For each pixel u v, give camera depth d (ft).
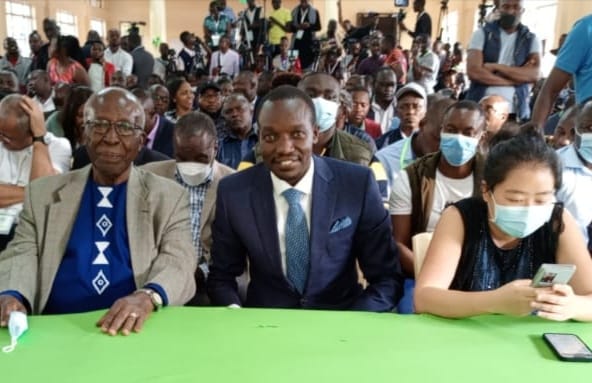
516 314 3.84
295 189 5.30
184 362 3.31
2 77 16.02
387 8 45.34
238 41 29.19
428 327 3.88
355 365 3.29
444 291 4.16
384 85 14.67
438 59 21.26
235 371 3.20
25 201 5.07
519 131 7.14
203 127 7.25
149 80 21.91
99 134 4.87
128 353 3.42
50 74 19.02
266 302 5.48
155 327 3.81
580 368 3.29
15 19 37.58
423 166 7.22
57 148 8.41
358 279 6.01
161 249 5.04
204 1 51.26
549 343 3.56
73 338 3.62
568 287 3.85
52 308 4.86
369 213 5.51
